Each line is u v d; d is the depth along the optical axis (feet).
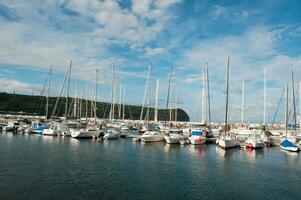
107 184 94.63
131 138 250.98
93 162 131.03
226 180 105.81
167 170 119.24
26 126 285.02
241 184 101.09
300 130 254.68
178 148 194.18
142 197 82.99
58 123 262.47
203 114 254.06
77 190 87.15
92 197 81.41
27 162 125.08
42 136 249.14
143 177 105.70
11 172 105.81
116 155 153.48
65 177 101.60
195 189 92.94
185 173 114.73
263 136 223.10
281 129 280.72
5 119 345.92
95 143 208.74
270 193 91.71
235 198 85.51
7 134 264.52
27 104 534.37
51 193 83.51
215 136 243.40
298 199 86.94
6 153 147.43
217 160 148.25
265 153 181.78
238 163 141.49
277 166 136.56
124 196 83.30
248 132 229.25
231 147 198.49
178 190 91.04
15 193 82.33
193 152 176.45
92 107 356.79
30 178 98.53
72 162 129.18
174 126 274.36
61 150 165.48
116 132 244.22
